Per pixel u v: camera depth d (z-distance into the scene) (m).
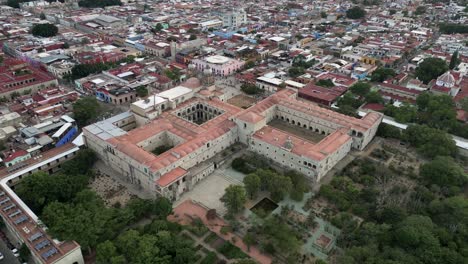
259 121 168.50
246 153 168.12
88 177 148.12
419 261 102.94
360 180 146.88
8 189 132.50
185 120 178.12
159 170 135.38
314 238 119.56
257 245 117.12
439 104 190.25
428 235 108.06
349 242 115.25
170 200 137.50
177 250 107.44
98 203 125.06
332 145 155.62
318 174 145.50
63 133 175.00
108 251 106.12
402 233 109.38
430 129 169.50
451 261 101.81
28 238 108.31
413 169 155.38
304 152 148.75
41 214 124.75
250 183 134.88
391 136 179.00
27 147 164.88
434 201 126.19
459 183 139.62
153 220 123.94
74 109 192.62
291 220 126.88
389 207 124.25
